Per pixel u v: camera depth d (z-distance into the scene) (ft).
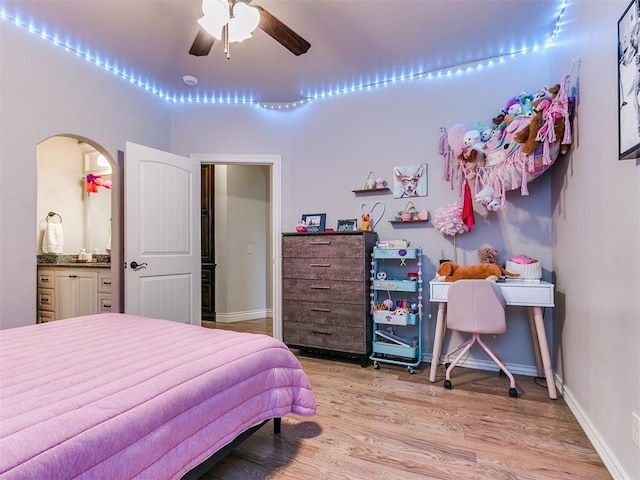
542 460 5.22
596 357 5.61
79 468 2.61
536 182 8.91
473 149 8.91
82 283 11.47
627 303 4.55
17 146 7.79
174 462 3.41
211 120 12.11
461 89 9.85
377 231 10.81
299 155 11.96
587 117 6.15
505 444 5.66
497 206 8.45
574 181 6.87
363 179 11.07
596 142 5.70
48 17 7.69
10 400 3.08
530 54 9.07
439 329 8.51
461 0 7.20
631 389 4.42
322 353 10.85
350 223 11.12
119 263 10.32
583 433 6.00
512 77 9.27
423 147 10.30
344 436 5.93
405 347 9.25
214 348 4.73
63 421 2.78
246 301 16.16
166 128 11.94
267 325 14.79
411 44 8.79
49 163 13.02
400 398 7.50
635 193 4.35
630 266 4.48
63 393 3.23
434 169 10.14
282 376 5.19
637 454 4.24
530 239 8.98
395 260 10.38
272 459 5.26
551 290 7.42
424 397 7.55
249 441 5.77
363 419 6.54
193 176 11.75
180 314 11.06
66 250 13.35
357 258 9.76
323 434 6.00
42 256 12.73
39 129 8.23
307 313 10.43
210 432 3.91
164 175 10.75
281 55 9.27
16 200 7.73
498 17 7.74
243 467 5.06
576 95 6.74
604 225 5.35
